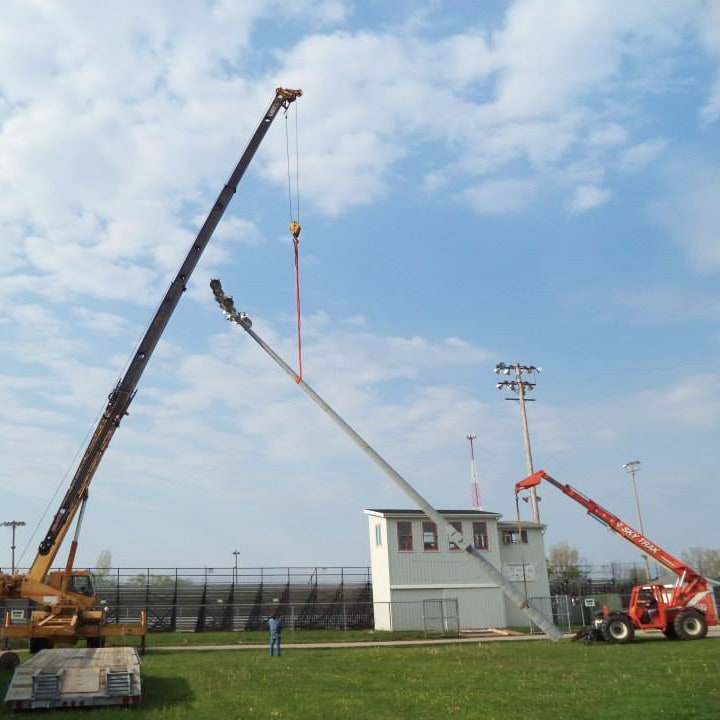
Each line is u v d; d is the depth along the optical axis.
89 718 15.14
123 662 17.59
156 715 15.42
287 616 56.84
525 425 64.94
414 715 15.54
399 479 30.53
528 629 48.78
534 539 53.50
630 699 16.89
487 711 15.88
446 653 30.33
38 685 16.11
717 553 106.81
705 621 34.00
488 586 49.88
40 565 34.88
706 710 15.44
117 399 37.22
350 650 34.31
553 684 19.77
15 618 38.81
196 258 40.69
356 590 58.34
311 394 31.97
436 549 49.84
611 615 33.81
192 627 56.19
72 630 33.28
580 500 39.03
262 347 33.03
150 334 38.53
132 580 55.81
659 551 36.53
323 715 15.62
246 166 43.41
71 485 35.88
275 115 44.69
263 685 20.55
